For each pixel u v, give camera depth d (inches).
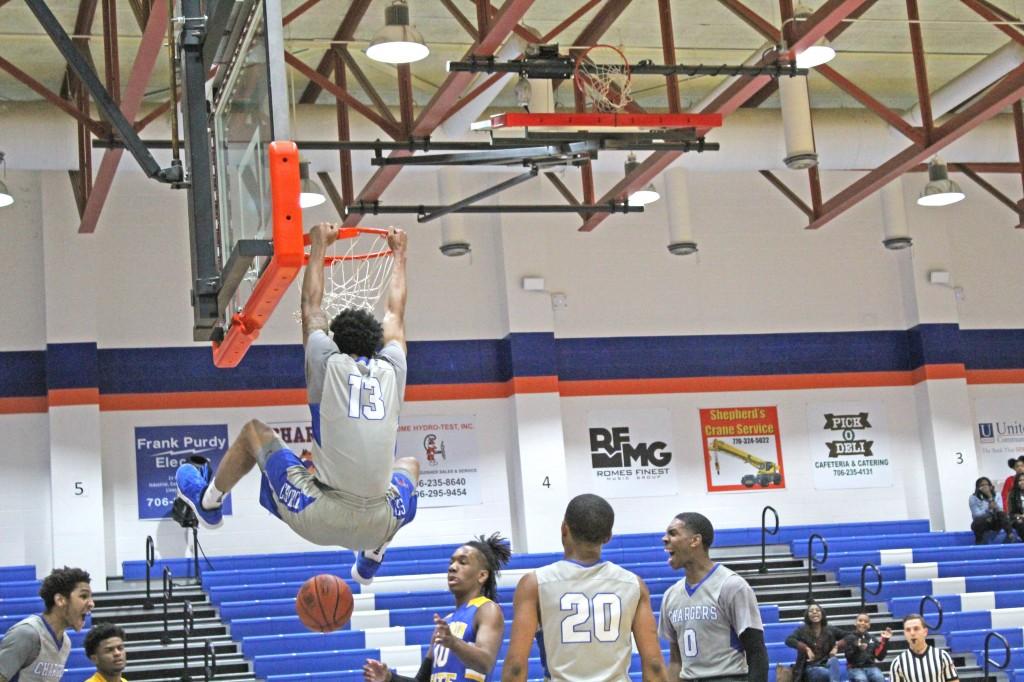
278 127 267.7
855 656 682.8
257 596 829.2
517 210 851.4
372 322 273.0
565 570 286.7
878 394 1060.5
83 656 740.7
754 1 866.8
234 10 295.7
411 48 608.4
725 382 1034.1
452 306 994.1
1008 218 1101.7
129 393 922.7
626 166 888.9
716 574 341.7
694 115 631.8
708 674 337.1
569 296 1016.2
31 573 855.1
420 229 994.7
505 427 989.2
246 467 278.4
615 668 284.0
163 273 943.7
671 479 1010.7
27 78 717.3
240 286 314.8
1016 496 979.3
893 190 1046.4
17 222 919.7
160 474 918.4
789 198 1042.7
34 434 899.4
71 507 879.1
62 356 897.5
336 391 260.1
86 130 851.4
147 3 657.6
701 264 1047.0
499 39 649.0
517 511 976.3
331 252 793.6
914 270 1067.9
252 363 948.6
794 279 1061.1
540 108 810.8
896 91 1040.2
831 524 1008.2
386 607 832.3
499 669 772.0
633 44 924.0
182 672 725.3
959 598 886.4
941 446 1043.9
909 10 836.6
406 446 967.6
